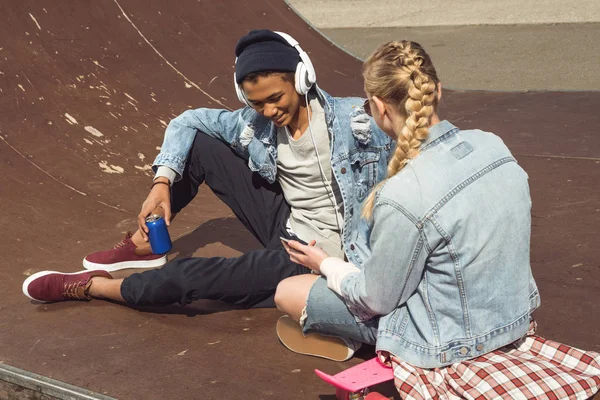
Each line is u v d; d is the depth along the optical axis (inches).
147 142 176.7
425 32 445.7
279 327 90.0
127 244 116.5
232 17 258.7
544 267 111.3
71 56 198.1
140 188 155.7
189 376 85.4
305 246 80.3
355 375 70.8
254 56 82.5
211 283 94.6
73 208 144.1
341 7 564.7
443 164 66.6
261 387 82.1
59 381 85.4
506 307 67.6
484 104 233.1
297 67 82.8
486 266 66.0
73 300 107.3
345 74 259.4
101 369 87.9
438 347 68.4
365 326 77.2
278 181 100.8
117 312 103.1
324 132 88.6
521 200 67.3
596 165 160.4
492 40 398.6
